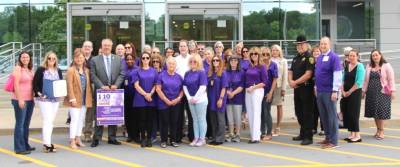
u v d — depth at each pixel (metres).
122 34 19.58
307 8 19.95
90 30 19.62
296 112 11.61
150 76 10.94
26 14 19.95
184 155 10.20
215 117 11.32
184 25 19.52
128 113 11.56
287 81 12.50
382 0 20.62
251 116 11.52
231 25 19.58
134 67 11.41
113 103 10.95
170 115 11.08
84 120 11.91
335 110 10.72
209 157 9.98
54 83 10.34
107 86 11.03
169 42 19.31
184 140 11.95
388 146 11.03
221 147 11.02
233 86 11.51
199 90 10.99
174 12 19.45
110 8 19.58
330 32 21.70
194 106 11.10
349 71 11.48
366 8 21.64
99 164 9.47
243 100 11.77
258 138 11.52
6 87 10.16
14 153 10.52
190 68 11.14
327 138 10.93
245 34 19.75
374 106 11.86
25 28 19.95
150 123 11.09
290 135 12.60
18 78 10.07
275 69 11.71
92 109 11.38
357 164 9.29
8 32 19.94
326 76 10.62
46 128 10.55
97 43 19.59
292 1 19.92
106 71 11.06
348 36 21.75
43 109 10.48
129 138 11.78
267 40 19.69
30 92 10.34
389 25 20.64
